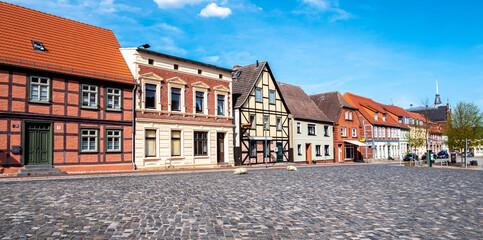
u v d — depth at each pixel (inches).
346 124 2023.9
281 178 740.7
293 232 275.1
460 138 1473.9
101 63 974.4
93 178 737.0
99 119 930.7
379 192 514.6
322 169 1109.7
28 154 813.2
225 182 649.0
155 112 1055.0
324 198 450.0
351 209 373.7
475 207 390.6
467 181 704.4
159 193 484.1
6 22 880.3
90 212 342.0
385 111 2696.9
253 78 1443.2
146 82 1037.2
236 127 1339.8
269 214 343.6
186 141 1134.4
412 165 1499.8
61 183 615.2
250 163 1373.0
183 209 362.3
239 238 255.6
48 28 960.9
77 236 254.4
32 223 293.7
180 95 1131.3
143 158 1015.6
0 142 772.6
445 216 340.8
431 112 3882.9
